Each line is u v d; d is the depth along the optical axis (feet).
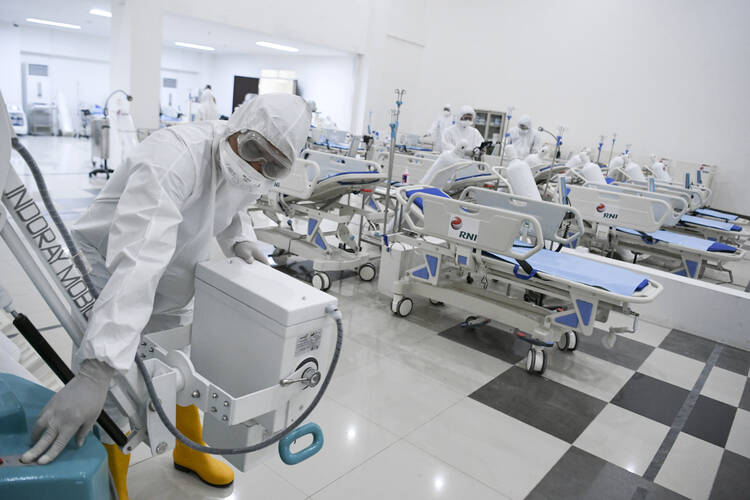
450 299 10.13
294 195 11.39
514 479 6.21
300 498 5.48
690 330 12.00
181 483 5.48
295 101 3.84
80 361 3.06
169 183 3.59
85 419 2.86
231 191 4.31
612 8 32.42
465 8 37.83
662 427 7.83
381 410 7.34
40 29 37.55
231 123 3.86
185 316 5.03
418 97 40.93
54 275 2.99
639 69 32.09
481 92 38.22
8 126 2.49
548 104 35.55
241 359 3.89
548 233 9.95
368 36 35.01
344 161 12.09
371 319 10.66
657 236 15.21
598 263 9.41
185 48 47.11
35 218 2.81
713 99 30.12
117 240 3.29
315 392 3.98
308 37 30.96
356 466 6.09
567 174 19.85
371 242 15.94
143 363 3.24
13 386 3.36
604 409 8.16
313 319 3.65
